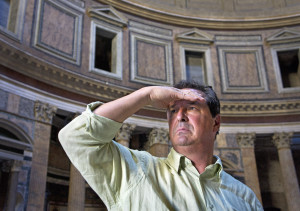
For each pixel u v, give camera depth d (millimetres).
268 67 18062
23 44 12641
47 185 15742
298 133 16578
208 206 1575
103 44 17359
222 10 19219
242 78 17875
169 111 1789
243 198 1790
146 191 1494
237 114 17031
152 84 16562
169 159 1757
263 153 19656
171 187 1552
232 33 18875
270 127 16828
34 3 13562
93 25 15695
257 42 18656
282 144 16453
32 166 11570
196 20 18609
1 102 11234
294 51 18234
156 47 17469
